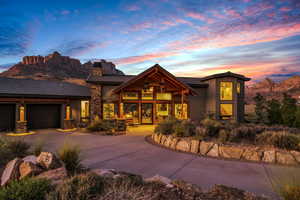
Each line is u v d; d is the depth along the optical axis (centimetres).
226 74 1934
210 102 2055
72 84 2145
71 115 1797
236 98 1994
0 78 1675
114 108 1845
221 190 377
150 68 1603
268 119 1529
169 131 1016
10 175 388
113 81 1814
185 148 811
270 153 649
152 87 1838
